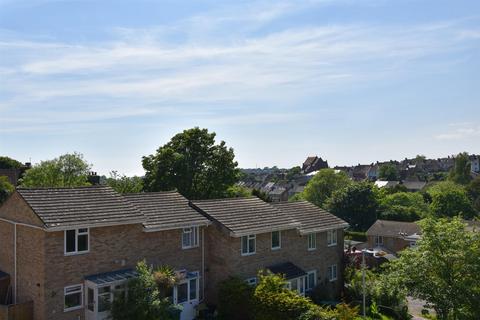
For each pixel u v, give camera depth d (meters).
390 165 162.50
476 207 88.75
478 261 23.61
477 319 23.33
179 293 29.05
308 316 24.41
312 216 38.31
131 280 25.02
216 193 55.69
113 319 24.38
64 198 26.80
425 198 93.38
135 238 27.73
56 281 24.48
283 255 34.00
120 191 59.59
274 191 137.50
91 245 25.83
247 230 30.69
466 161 123.69
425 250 25.05
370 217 73.62
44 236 24.11
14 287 26.33
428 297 24.83
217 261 30.95
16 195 26.45
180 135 57.50
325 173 89.69
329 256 38.16
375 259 47.53
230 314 28.36
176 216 30.09
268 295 26.08
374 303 32.16
